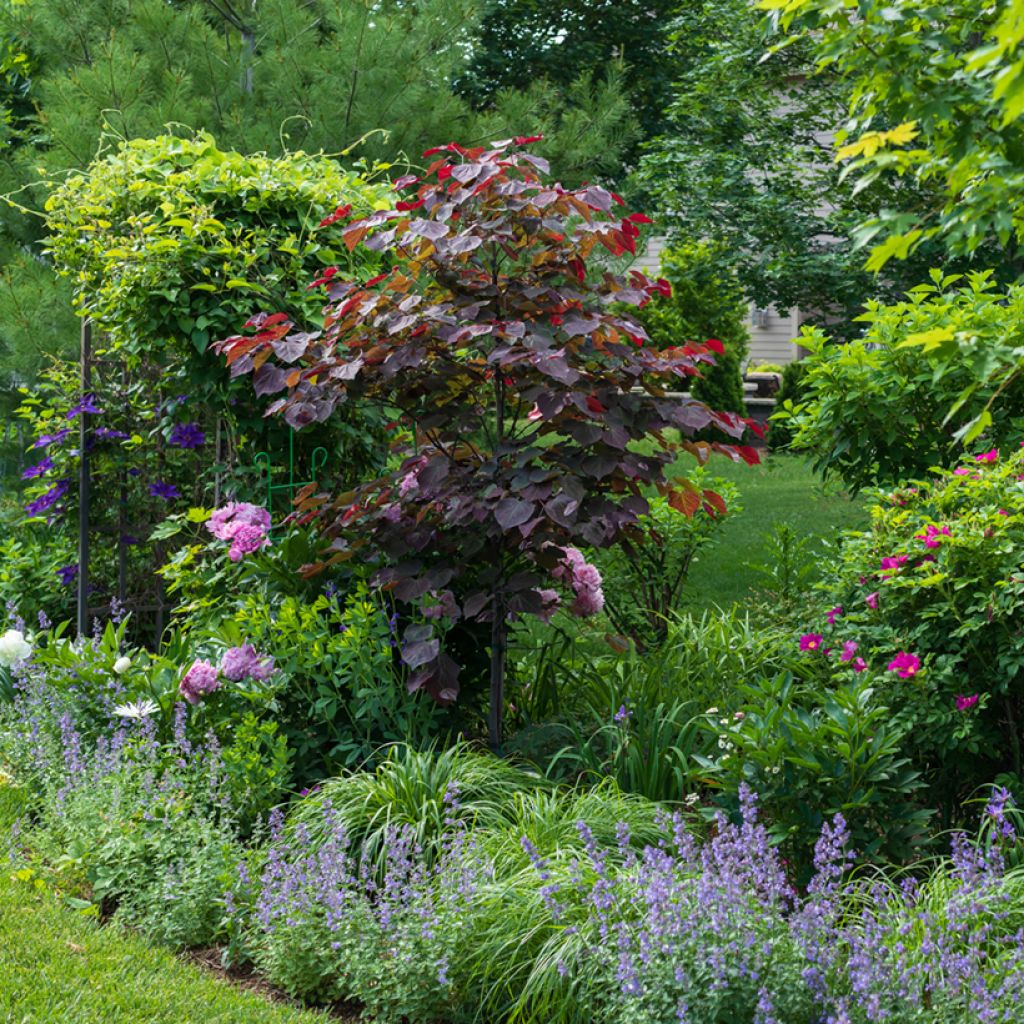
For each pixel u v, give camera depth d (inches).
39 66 397.1
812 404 224.4
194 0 365.7
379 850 151.0
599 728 185.5
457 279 181.3
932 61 97.1
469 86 578.9
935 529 164.6
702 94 402.3
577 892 130.9
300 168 233.9
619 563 250.5
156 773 170.9
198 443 251.9
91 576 268.8
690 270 410.6
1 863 159.6
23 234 372.8
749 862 126.0
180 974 135.5
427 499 180.4
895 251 93.8
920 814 147.3
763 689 158.2
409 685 174.1
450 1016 126.3
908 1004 110.3
